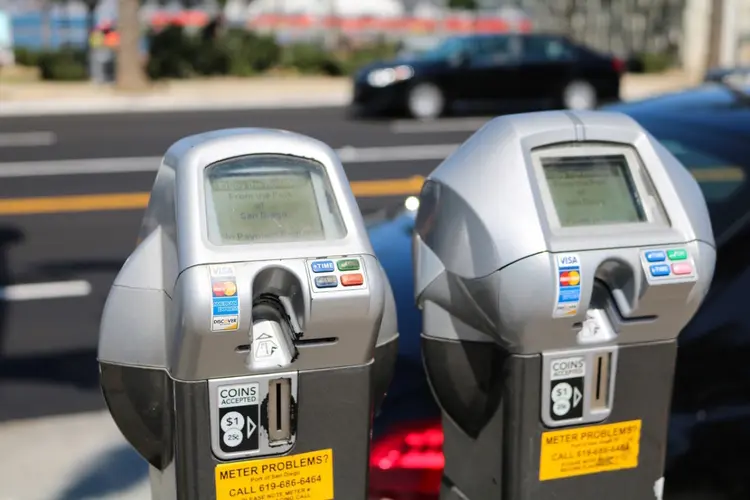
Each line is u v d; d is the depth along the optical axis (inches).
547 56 861.2
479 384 132.6
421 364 163.9
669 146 205.8
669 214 129.0
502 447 130.7
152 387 119.2
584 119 130.6
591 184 130.4
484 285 122.1
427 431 152.0
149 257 118.3
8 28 1499.8
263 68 1310.3
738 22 1277.1
